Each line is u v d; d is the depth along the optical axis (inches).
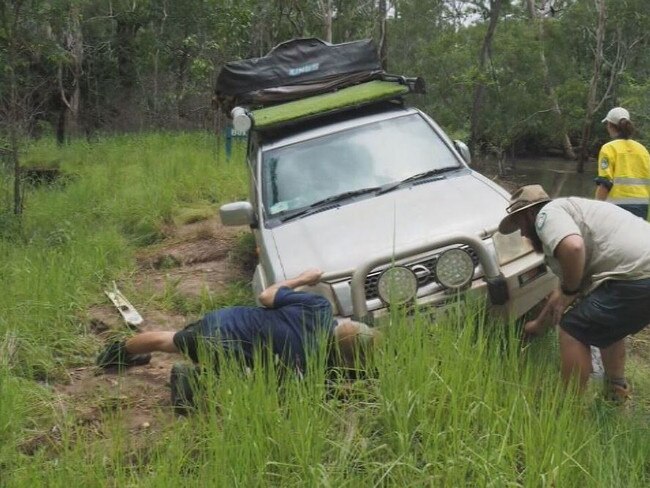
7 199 473.7
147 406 207.0
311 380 174.7
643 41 1117.7
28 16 533.0
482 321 190.7
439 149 271.7
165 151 675.4
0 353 228.7
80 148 737.0
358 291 199.0
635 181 294.8
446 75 1020.5
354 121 286.4
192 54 971.9
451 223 223.0
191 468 157.3
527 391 167.6
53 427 192.9
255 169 280.2
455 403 158.7
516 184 823.7
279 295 192.9
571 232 171.6
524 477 147.3
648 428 169.2
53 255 333.7
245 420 158.6
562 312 184.5
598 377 201.3
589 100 992.9
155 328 280.8
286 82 343.0
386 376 170.7
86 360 246.1
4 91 598.2
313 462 150.6
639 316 174.4
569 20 1120.8
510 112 969.5
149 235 420.2
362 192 253.3
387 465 147.8
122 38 1040.2
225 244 390.0
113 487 155.3
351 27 1019.3
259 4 954.1
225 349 189.9
